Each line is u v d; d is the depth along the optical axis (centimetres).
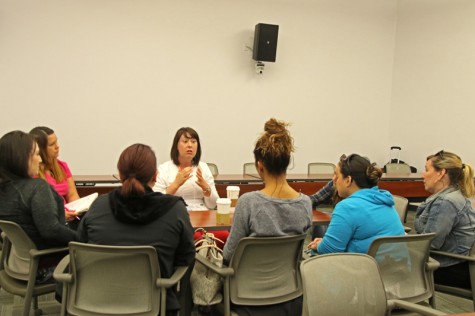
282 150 185
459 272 231
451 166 238
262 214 184
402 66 703
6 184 201
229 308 187
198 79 618
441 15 630
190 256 183
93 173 585
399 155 710
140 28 584
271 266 191
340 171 219
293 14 656
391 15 712
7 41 533
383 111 725
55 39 552
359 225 203
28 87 547
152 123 603
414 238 193
